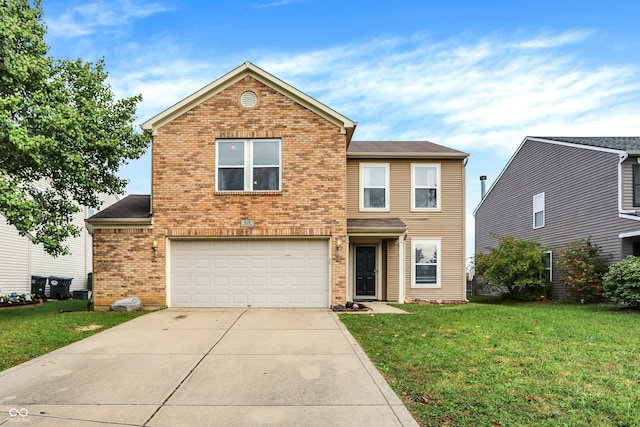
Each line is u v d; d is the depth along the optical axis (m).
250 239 12.55
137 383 5.35
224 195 12.45
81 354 6.80
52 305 15.59
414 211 15.79
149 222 12.32
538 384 5.04
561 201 17.69
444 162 15.98
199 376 5.63
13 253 17.92
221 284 12.49
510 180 22.22
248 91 12.68
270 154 12.64
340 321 9.80
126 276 12.33
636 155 14.15
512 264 17.00
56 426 4.06
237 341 7.73
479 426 3.95
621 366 5.73
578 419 4.06
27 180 12.69
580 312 10.95
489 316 10.05
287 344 7.45
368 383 5.27
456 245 15.77
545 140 18.75
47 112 10.55
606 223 14.96
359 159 15.78
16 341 7.66
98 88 12.62
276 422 4.15
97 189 12.74
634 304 11.97
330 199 12.53
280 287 12.50
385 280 15.39
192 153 12.53
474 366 5.83
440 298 15.60
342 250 12.43
